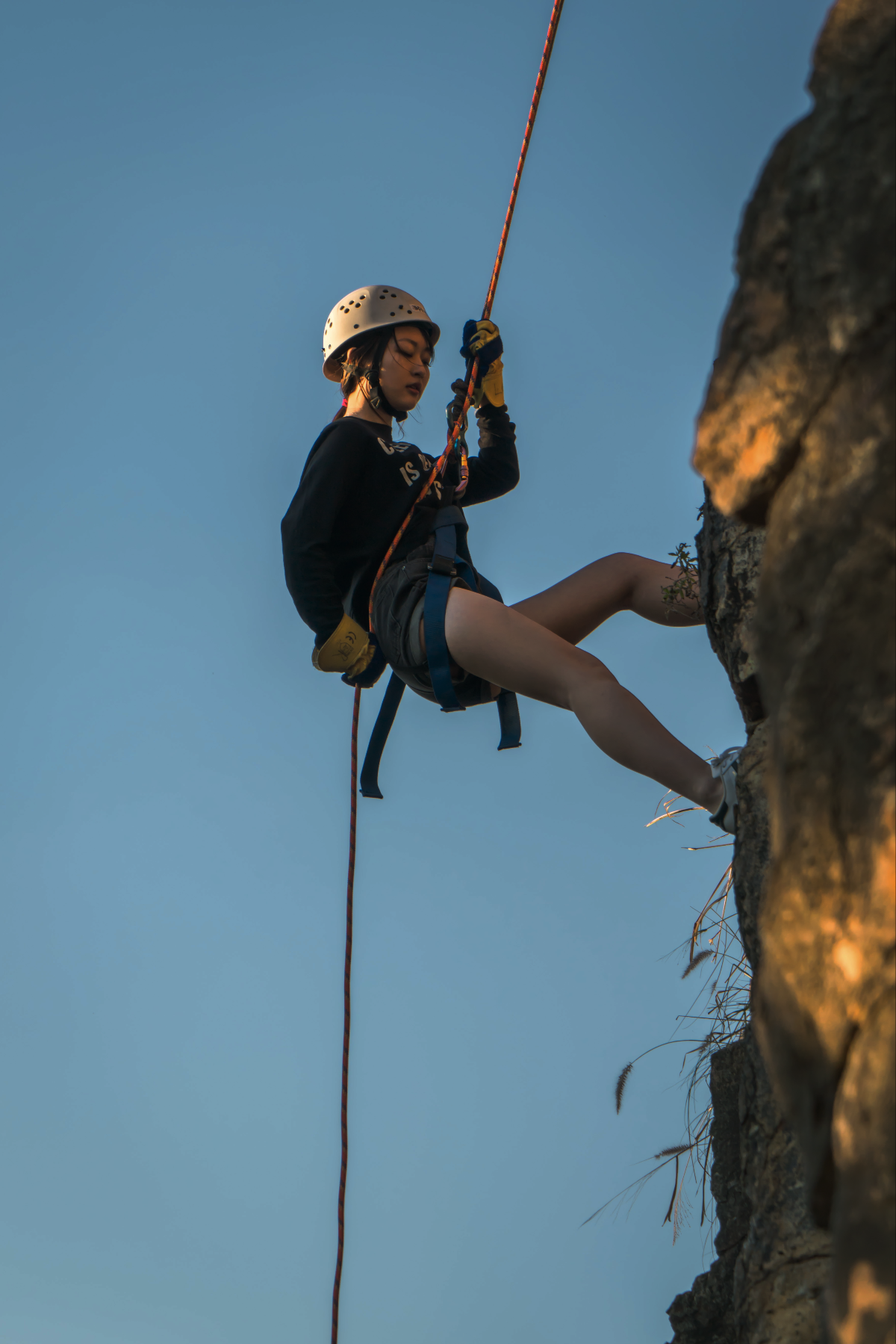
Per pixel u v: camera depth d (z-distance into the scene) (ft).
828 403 11.79
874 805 10.31
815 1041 10.87
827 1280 16.76
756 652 12.29
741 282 13.12
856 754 10.59
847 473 11.36
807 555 11.58
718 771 21.25
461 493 28.14
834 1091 10.69
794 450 12.26
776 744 11.60
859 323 11.50
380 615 26.04
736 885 20.26
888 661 10.53
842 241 11.80
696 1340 22.57
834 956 10.61
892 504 10.82
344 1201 25.09
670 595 26.05
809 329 12.09
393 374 28.60
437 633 24.29
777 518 12.20
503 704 25.84
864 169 11.77
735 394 12.90
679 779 21.56
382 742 27.55
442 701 24.44
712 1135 24.35
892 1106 9.55
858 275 11.58
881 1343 9.23
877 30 12.14
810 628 11.38
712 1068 24.88
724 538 22.16
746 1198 22.72
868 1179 9.72
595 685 22.67
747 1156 19.52
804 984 10.93
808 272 12.17
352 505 26.94
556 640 23.43
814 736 10.98
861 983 10.30
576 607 26.68
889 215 11.45
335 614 26.43
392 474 27.14
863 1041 10.07
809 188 12.26
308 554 26.20
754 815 20.04
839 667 10.87
